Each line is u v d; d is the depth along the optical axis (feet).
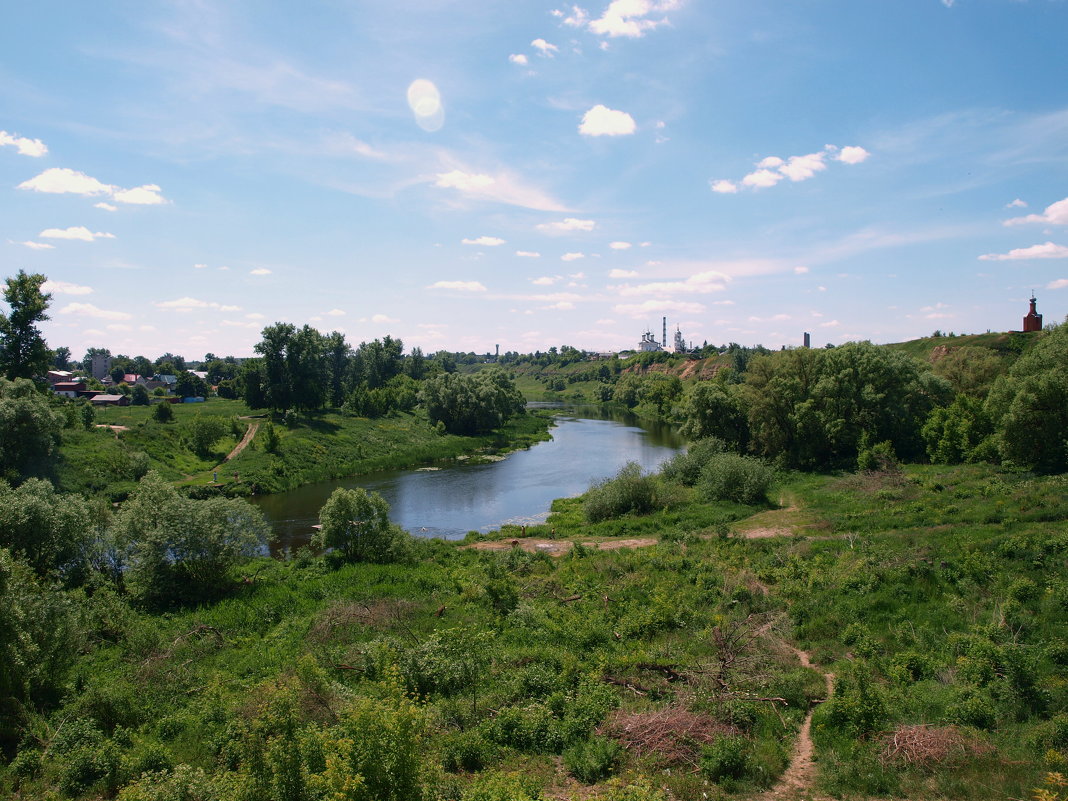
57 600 60.08
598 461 220.43
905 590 70.64
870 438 162.40
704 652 60.75
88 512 90.43
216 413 278.67
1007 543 77.46
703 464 156.66
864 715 45.37
